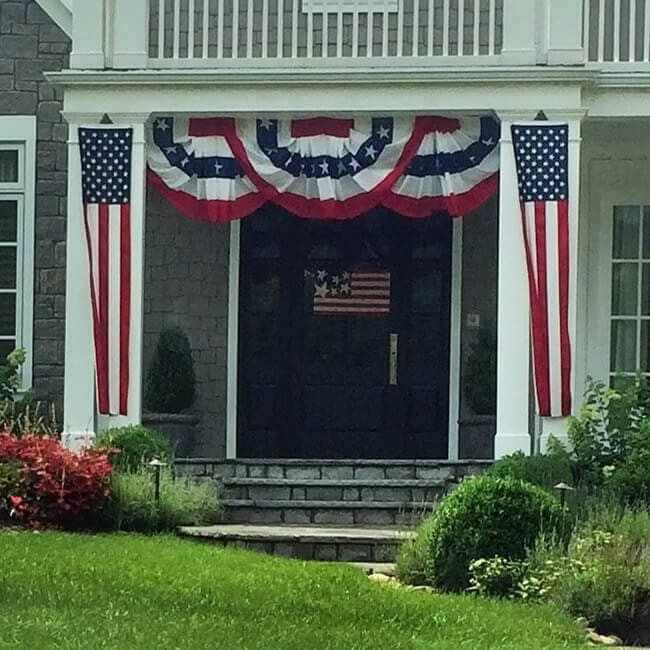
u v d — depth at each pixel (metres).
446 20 14.07
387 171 14.07
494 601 10.16
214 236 16.20
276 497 13.97
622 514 11.53
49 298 15.74
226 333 16.20
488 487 10.95
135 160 14.07
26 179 15.80
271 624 8.79
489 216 16.08
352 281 16.30
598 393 13.83
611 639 9.80
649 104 13.91
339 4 14.18
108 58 14.21
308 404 16.30
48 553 10.74
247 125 14.22
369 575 11.31
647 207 15.59
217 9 14.35
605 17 14.16
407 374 16.19
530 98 13.70
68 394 14.09
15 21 15.84
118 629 8.33
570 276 13.58
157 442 13.66
